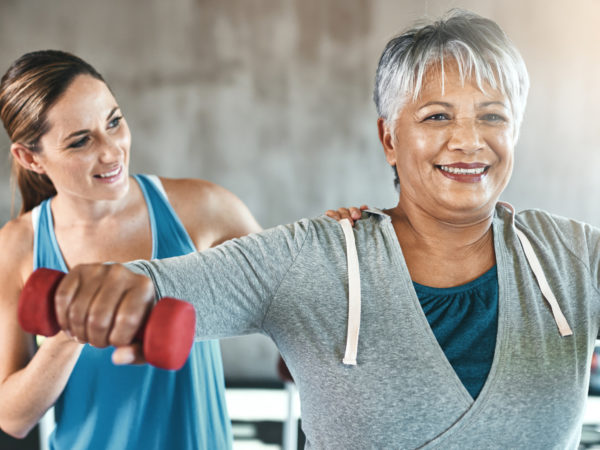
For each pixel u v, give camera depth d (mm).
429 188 922
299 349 931
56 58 1261
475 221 938
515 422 891
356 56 4066
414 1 4023
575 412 915
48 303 666
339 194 4164
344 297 934
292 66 4070
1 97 1290
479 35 897
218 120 4094
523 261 958
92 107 1251
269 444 3145
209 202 1500
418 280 970
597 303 964
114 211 1395
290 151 4129
